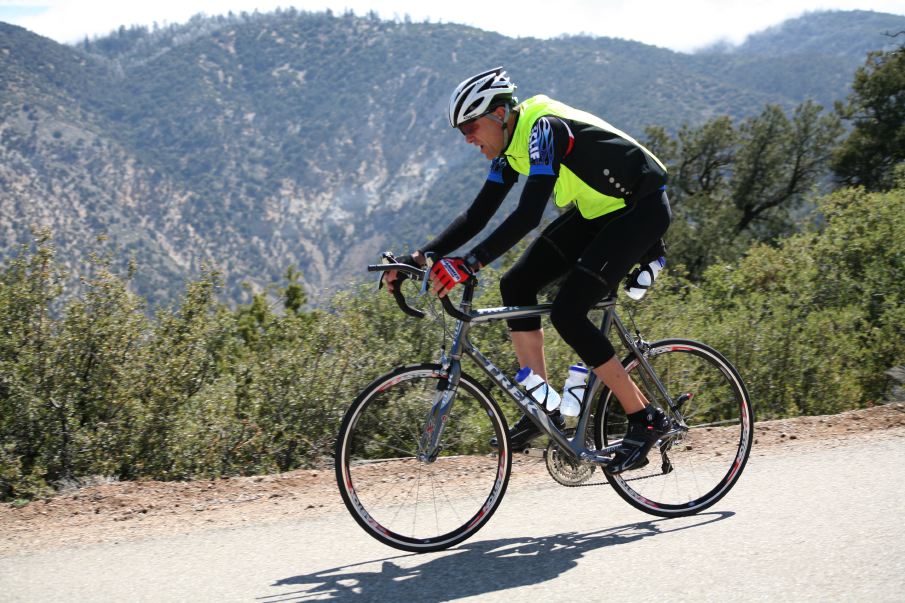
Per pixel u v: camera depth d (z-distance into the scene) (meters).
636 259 3.17
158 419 5.48
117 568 2.90
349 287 7.02
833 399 7.03
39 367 5.35
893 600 2.41
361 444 4.26
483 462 4.12
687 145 39.41
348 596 2.61
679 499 3.41
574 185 3.17
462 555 2.97
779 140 39.22
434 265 2.87
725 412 4.59
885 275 8.69
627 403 3.27
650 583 2.62
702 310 8.00
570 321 3.12
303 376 5.98
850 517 3.13
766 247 10.87
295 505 3.68
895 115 35.97
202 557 3.00
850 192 10.92
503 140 3.14
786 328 7.37
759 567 2.70
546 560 2.87
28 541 3.24
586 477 3.34
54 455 5.16
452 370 3.12
